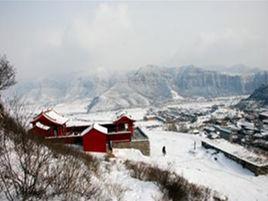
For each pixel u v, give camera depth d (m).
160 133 67.31
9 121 6.30
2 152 5.93
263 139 62.53
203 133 76.38
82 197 7.22
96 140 27.77
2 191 5.57
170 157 37.28
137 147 32.50
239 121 103.31
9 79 11.22
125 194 10.20
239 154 40.22
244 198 23.14
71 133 33.09
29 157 5.86
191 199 13.00
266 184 30.05
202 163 37.59
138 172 14.90
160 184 12.77
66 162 8.19
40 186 6.02
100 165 14.67
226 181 28.30
